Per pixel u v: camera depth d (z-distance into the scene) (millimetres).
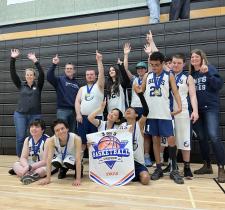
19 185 3189
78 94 4555
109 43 5547
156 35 5227
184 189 2961
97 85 4414
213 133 3461
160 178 3527
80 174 3334
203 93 3578
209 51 4891
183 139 3570
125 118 3730
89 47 5688
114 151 3357
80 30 6266
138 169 3373
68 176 3717
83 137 4371
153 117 3443
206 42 4922
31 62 6125
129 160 3307
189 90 3578
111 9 6039
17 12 6902
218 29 4867
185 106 3613
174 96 3436
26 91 4773
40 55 6070
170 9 5395
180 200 2541
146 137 4398
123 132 3404
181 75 3734
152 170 4109
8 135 6062
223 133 4703
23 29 6777
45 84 5871
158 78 3479
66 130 3379
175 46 5094
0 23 6980
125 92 4773
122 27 5473
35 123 3713
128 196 2688
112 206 2355
